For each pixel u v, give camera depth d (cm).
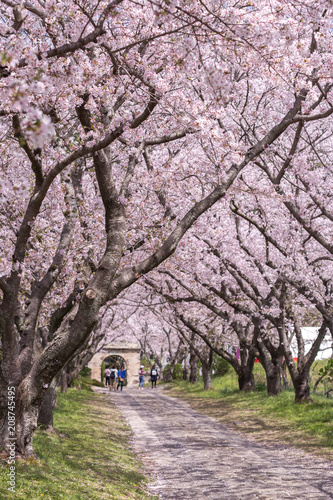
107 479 909
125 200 902
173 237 884
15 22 596
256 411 1991
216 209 1823
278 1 754
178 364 4644
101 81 824
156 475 1052
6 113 602
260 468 1113
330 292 1647
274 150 1414
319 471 1066
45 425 1288
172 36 823
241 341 2416
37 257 1047
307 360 1942
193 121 781
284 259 1725
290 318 2036
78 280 1053
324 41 884
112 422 1816
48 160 1002
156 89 795
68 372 2850
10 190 305
